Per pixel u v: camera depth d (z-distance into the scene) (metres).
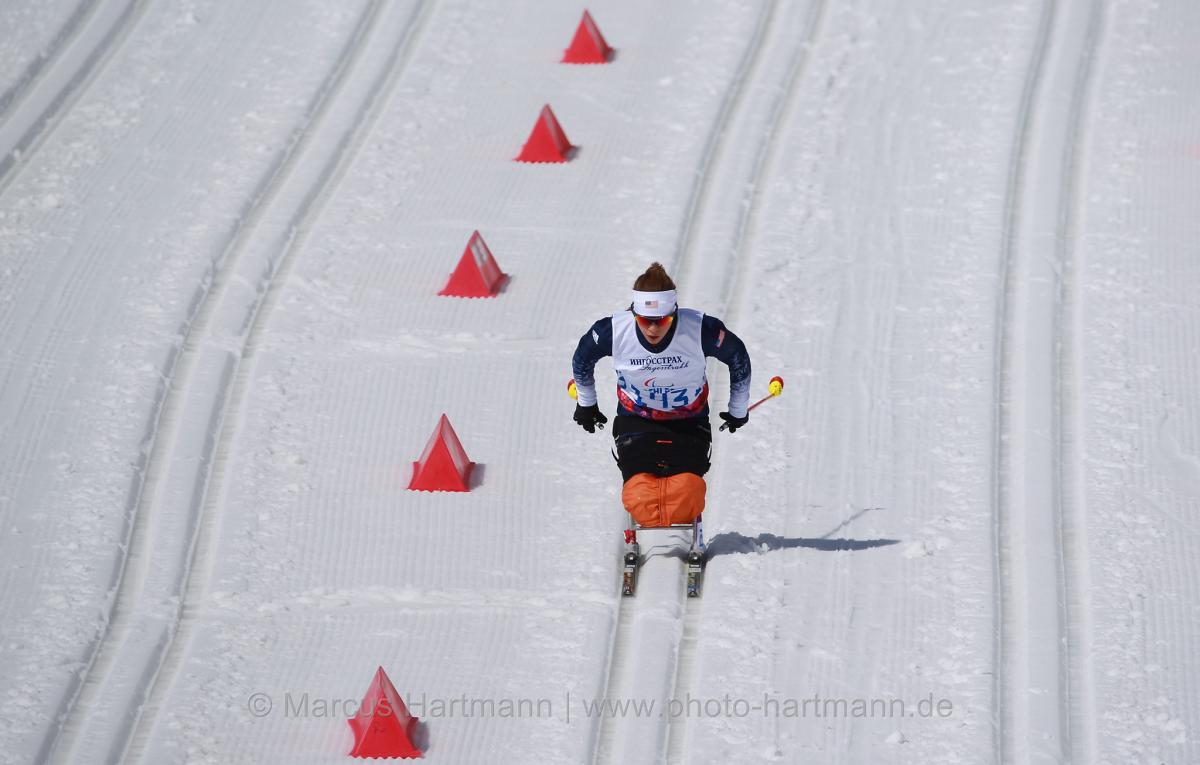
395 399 31.86
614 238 37.94
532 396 31.86
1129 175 39.75
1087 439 29.67
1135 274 35.34
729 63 46.78
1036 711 22.78
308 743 22.83
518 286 35.97
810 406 30.94
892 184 39.84
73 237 38.16
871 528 27.25
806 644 24.41
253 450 30.20
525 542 27.39
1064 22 48.34
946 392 31.25
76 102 45.47
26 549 27.20
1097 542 26.67
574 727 22.88
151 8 51.19
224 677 24.17
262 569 26.78
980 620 24.73
